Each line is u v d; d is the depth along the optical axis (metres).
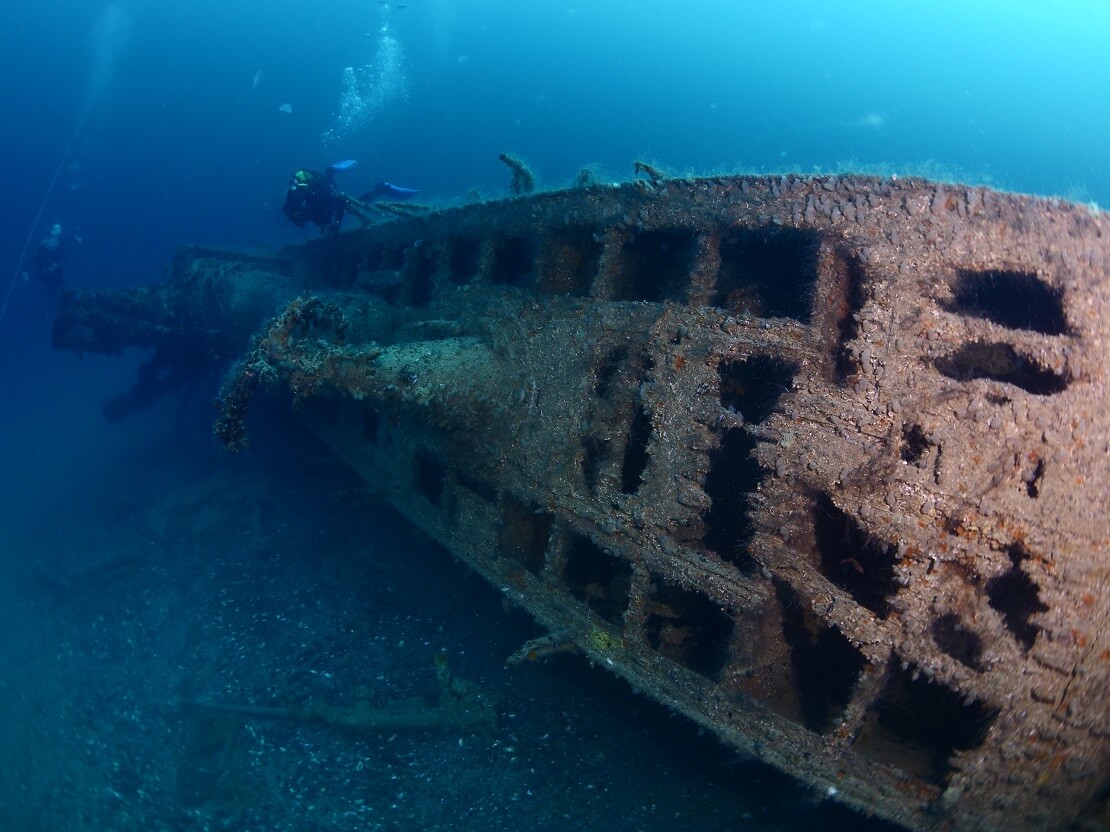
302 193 10.94
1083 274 4.16
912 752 4.37
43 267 22.94
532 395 5.71
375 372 5.66
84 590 9.80
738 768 5.37
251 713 6.72
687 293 5.30
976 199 4.32
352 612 7.97
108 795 6.07
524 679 6.59
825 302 4.58
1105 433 3.83
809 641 4.73
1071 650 3.62
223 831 5.62
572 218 6.18
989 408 3.90
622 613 5.08
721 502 5.31
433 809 5.61
